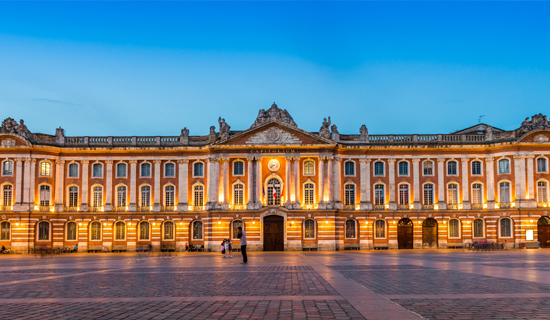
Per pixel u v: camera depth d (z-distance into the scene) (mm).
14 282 24547
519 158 70812
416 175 74125
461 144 73875
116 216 73125
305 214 70250
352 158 74000
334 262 40281
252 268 33469
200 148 73062
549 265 34719
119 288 21422
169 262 42656
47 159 72125
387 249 73062
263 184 71312
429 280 23812
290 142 71375
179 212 72750
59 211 72438
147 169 74188
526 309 15117
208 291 20031
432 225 74250
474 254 54125
